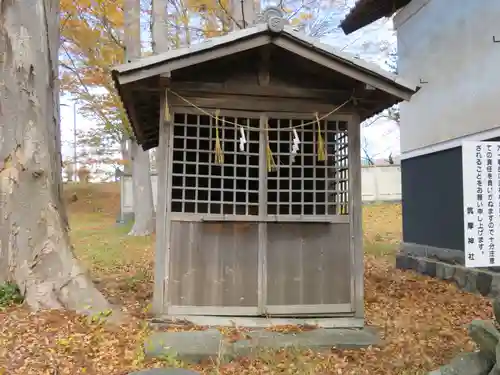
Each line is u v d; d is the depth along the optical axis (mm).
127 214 19656
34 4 5637
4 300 5312
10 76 5562
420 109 9547
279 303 5484
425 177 9367
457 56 8273
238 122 5883
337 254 5621
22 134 5578
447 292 7590
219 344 4703
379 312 6441
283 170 6598
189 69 5398
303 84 5684
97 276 8938
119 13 14211
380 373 4363
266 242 5527
